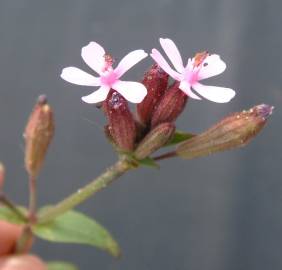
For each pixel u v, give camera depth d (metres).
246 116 0.10
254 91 0.20
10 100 0.21
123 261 0.20
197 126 0.20
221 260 0.19
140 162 0.11
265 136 0.19
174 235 0.20
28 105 0.21
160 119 0.10
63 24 0.22
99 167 0.20
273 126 0.19
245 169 0.19
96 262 0.20
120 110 0.10
